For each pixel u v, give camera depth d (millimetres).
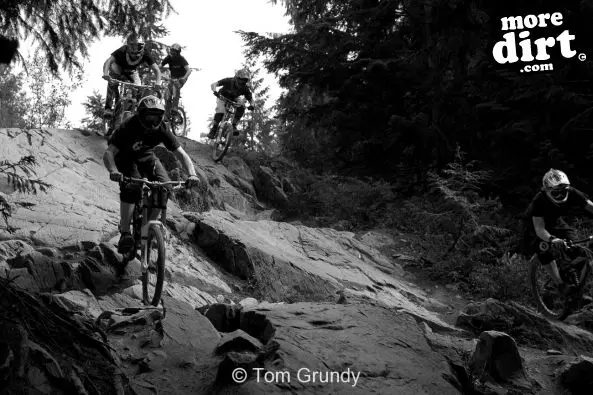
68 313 3057
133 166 5219
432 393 3416
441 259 9062
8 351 2416
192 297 5777
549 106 10492
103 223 6641
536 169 10531
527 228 6703
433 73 12055
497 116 11672
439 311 7535
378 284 7836
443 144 12102
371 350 3711
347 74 13703
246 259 6895
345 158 14656
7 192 6734
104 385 2721
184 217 7688
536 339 6230
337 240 9023
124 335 3840
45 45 3975
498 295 7996
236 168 12008
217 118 11805
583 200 6367
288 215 11711
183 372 3422
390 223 10617
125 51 9695
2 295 2674
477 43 11141
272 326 3900
